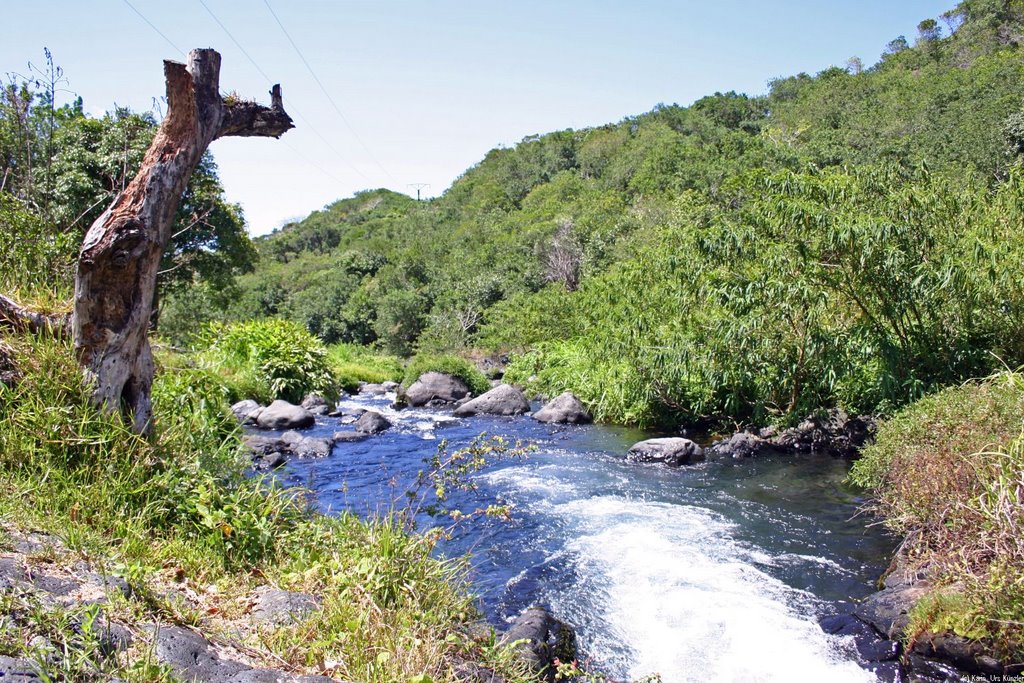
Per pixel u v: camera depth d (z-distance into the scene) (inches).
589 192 2354.8
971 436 232.4
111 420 186.9
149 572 145.5
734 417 498.6
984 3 2504.9
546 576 244.2
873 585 232.1
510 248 1772.9
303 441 440.5
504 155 3678.6
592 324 704.4
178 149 197.0
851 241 402.6
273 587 165.6
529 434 513.0
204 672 109.5
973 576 177.6
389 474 381.1
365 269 2442.2
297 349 648.4
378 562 169.8
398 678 126.3
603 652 193.2
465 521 300.2
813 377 458.6
